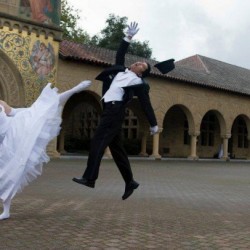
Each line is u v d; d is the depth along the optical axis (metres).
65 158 25.27
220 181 16.41
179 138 39.31
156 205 9.16
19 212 7.45
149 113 6.60
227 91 36.44
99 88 27.31
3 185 6.52
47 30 24.44
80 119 41.53
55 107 6.84
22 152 6.47
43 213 7.46
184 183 14.86
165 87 31.81
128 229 6.40
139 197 10.45
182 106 33.50
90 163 6.40
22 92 23.55
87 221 6.89
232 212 8.66
